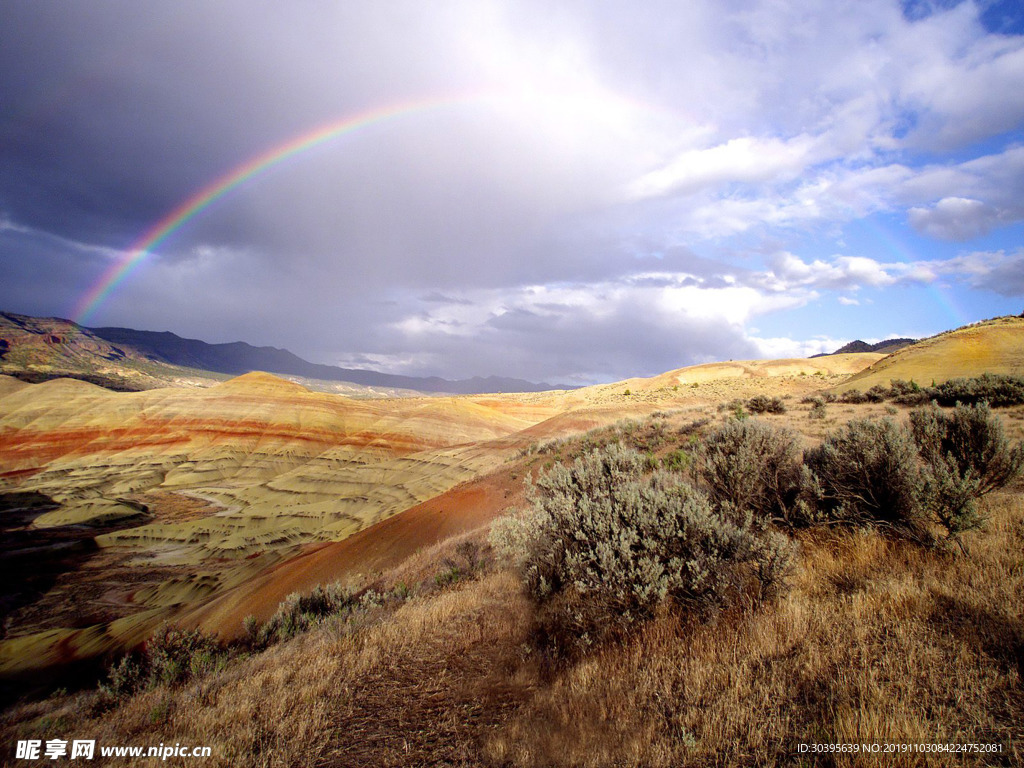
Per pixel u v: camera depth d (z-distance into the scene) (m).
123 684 9.45
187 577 43.25
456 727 4.29
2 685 22.69
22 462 116.75
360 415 138.75
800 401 31.39
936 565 5.25
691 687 3.91
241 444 121.00
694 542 5.26
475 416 118.25
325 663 6.16
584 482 7.76
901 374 43.16
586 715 3.93
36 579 50.22
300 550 42.19
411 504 46.50
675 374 126.62
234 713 5.03
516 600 7.06
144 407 140.25
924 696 3.32
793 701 3.54
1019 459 7.04
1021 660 3.55
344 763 3.95
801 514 7.04
